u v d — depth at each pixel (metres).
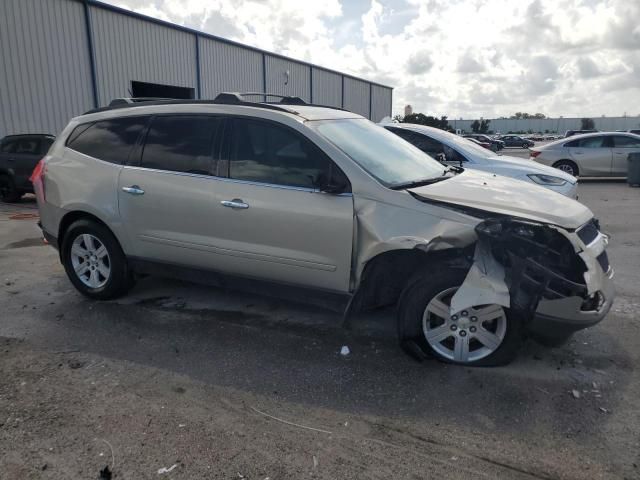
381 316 4.71
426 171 4.48
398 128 8.32
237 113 4.35
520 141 63.84
